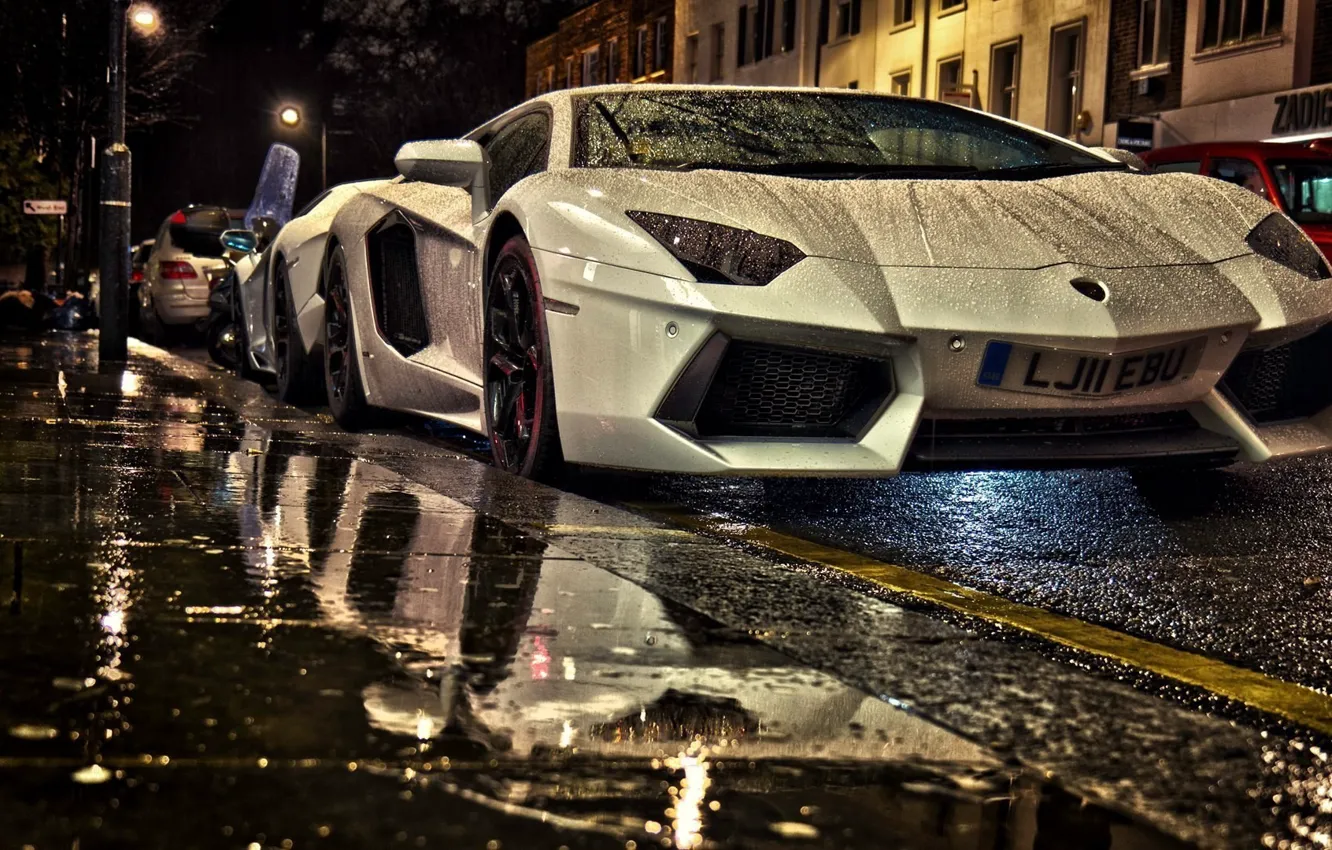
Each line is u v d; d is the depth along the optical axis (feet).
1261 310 11.98
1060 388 11.41
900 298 11.26
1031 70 80.53
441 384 15.44
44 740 4.56
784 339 11.15
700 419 11.55
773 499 13.78
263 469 12.32
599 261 11.87
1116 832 4.40
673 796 4.34
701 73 122.11
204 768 4.35
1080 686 6.31
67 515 9.23
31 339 43.83
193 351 46.73
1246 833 4.50
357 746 4.63
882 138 14.66
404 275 16.63
